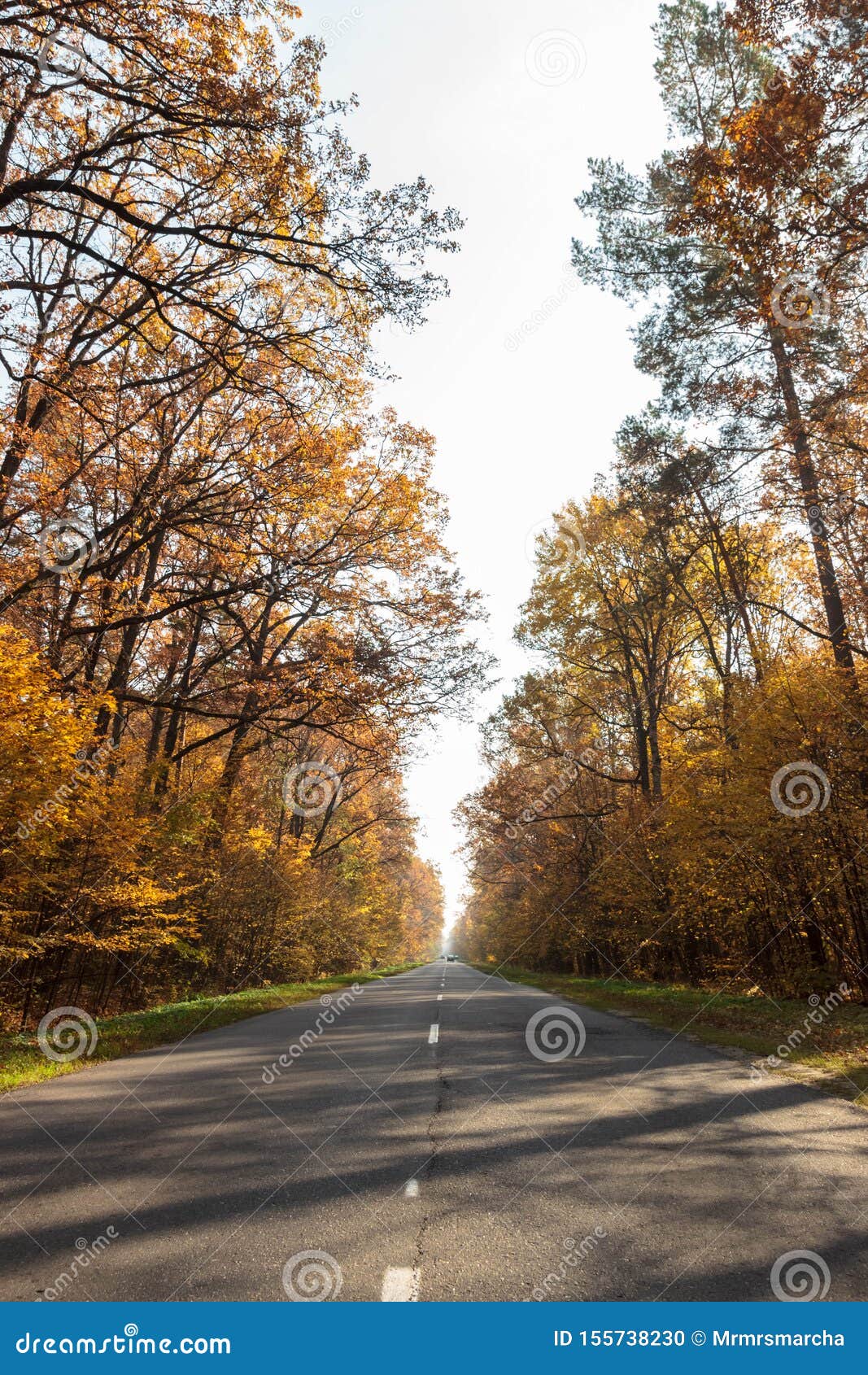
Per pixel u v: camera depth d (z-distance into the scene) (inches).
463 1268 137.7
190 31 429.4
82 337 647.8
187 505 693.9
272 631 1074.1
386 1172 193.8
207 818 706.8
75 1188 183.5
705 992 761.0
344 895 1487.5
